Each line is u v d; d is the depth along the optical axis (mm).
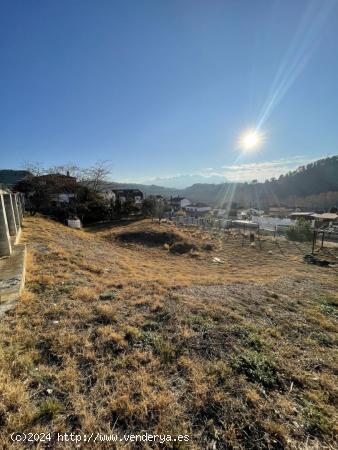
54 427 1772
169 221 28000
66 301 3852
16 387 2027
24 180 22719
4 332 2826
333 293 6191
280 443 1804
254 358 2787
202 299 4625
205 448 1721
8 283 4043
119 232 18047
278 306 4762
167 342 2961
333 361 3008
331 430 1950
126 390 2170
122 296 4406
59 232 11609
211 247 15266
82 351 2654
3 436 1665
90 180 29531
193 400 2127
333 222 36781
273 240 18125
